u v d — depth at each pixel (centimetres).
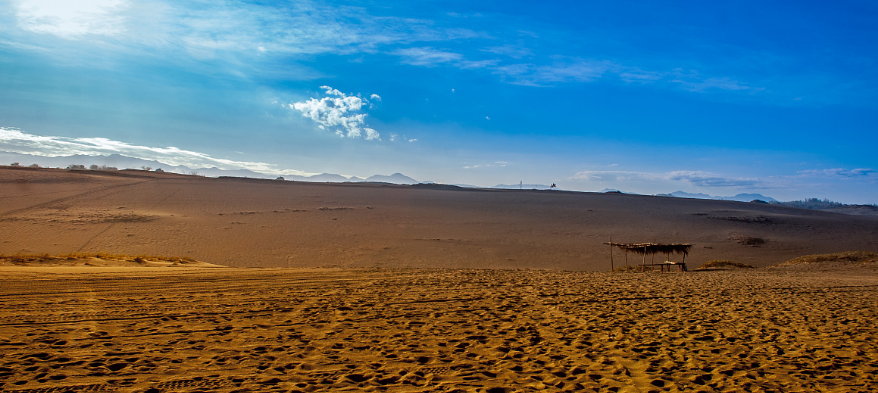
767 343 596
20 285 867
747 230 4416
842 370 482
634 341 593
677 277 1622
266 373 419
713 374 460
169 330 570
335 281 1162
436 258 2903
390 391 384
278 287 1009
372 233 3681
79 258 1603
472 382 414
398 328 630
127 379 388
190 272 1280
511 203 6059
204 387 376
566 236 3912
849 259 2361
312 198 5575
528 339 591
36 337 506
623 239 3850
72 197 4528
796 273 1888
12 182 5191
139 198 4744
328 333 586
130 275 1130
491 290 1058
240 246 2980
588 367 473
